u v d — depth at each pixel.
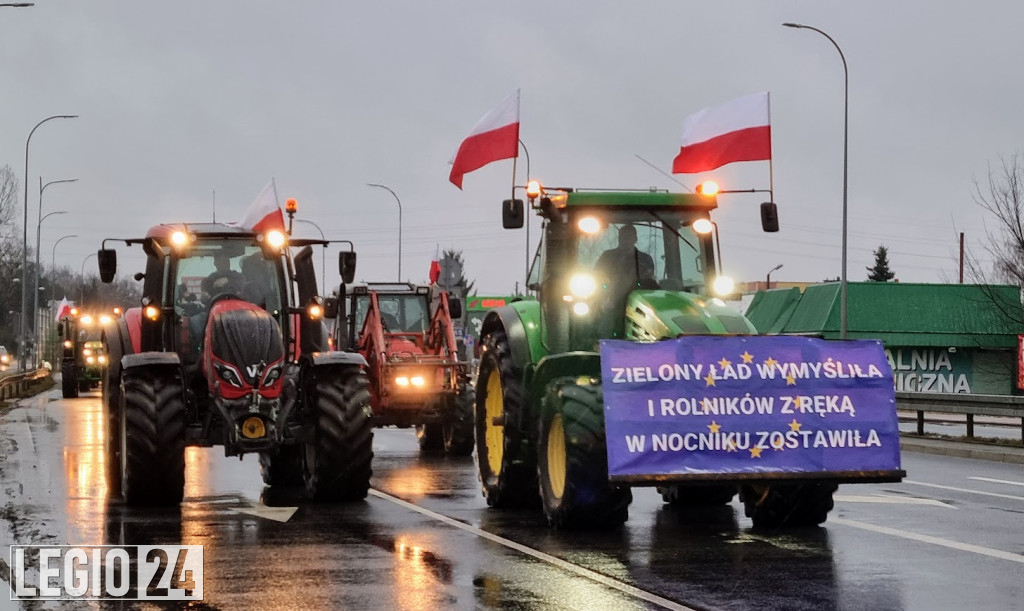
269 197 15.09
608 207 13.25
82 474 17.30
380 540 11.27
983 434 29.50
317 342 15.36
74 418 31.45
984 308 53.84
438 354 22.11
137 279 15.66
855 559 10.23
